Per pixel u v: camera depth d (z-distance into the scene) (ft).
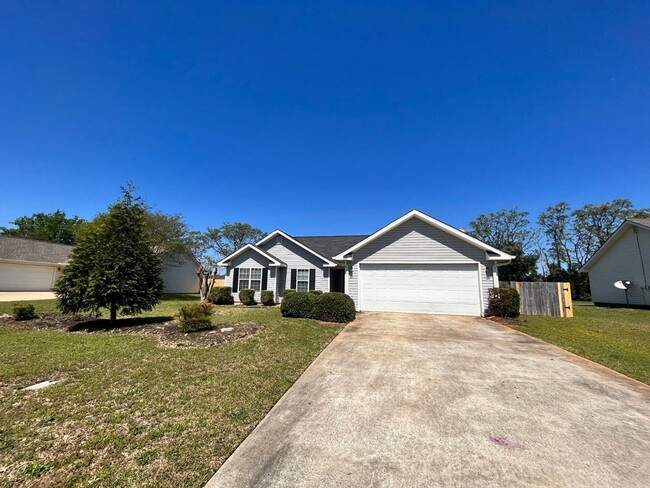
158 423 10.64
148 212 80.12
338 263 59.52
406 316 38.65
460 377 15.98
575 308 60.08
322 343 23.31
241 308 51.78
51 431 9.98
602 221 116.16
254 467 8.39
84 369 16.43
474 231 135.13
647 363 18.63
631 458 9.03
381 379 15.65
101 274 28.66
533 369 17.39
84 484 7.51
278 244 65.10
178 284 97.09
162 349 20.59
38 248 84.58
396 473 8.20
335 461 8.71
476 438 10.06
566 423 11.15
